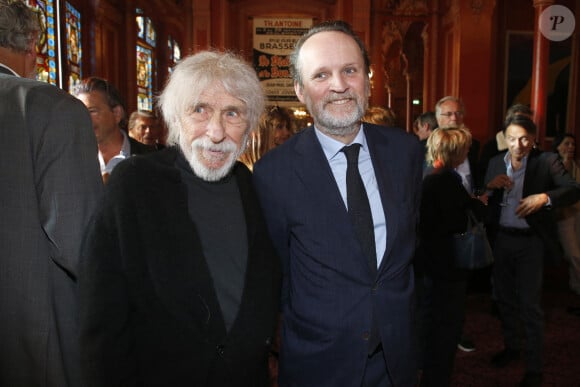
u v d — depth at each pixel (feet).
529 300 9.62
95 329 3.71
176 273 3.93
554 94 31.01
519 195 9.96
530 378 9.48
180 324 3.92
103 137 7.82
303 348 5.01
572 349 11.25
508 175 10.14
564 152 16.11
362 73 5.11
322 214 4.97
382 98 32.94
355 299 4.90
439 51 32.35
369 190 5.29
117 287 3.81
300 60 5.21
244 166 4.98
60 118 4.18
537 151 9.97
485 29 28.04
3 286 4.01
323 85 5.03
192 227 4.15
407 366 5.15
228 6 32.86
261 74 33.42
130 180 3.99
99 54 29.43
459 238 8.22
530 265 9.76
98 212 3.92
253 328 4.20
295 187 5.09
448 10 31.01
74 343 4.25
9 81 4.15
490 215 10.31
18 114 4.05
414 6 32.35
